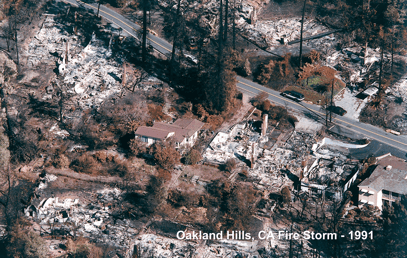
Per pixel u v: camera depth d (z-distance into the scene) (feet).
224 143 491.31
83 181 454.40
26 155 467.93
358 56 583.58
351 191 462.19
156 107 508.94
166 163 458.09
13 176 458.91
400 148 494.59
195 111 513.86
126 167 458.09
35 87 526.57
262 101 529.86
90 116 499.92
